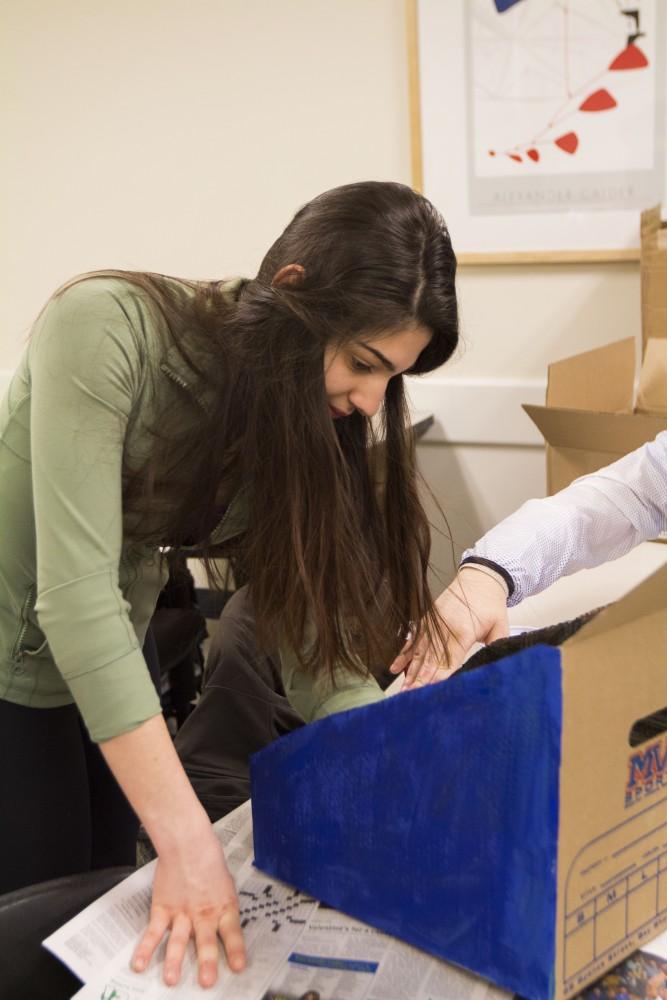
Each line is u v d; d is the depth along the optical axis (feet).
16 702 3.94
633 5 7.30
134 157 8.87
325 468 3.18
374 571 3.67
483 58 7.72
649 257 6.59
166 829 3.00
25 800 4.03
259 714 5.11
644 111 7.51
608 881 2.61
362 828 2.90
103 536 3.06
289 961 2.85
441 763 2.65
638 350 8.00
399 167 8.28
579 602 5.09
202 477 3.39
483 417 8.46
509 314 8.27
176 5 8.38
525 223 8.00
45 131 9.02
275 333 3.09
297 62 8.25
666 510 4.57
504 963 2.62
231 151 8.63
